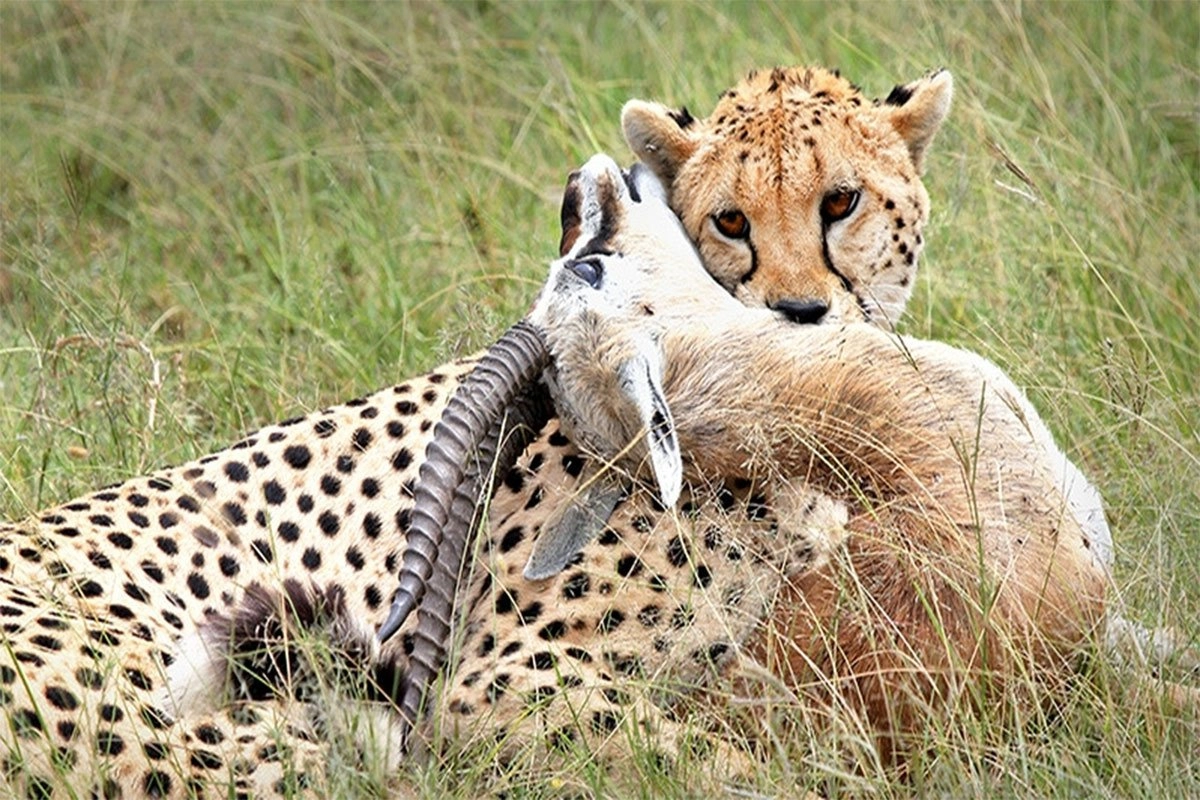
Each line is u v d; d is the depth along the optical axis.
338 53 15.73
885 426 8.75
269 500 9.47
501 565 9.15
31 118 16.16
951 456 8.70
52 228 14.26
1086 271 12.12
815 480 8.84
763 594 8.76
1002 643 8.34
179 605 9.12
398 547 9.27
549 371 8.91
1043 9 15.31
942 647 8.46
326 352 12.59
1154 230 12.62
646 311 8.94
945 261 12.48
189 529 9.33
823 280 10.40
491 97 15.75
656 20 16.56
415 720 8.38
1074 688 8.55
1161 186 13.73
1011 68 14.63
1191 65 15.09
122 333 12.10
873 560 8.68
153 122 16.09
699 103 14.78
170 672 8.20
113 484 9.89
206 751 8.12
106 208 15.44
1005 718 8.38
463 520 8.55
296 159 14.96
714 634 8.78
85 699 8.09
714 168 10.66
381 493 9.38
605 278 8.95
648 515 8.98
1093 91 14.63
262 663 8.32
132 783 7.91
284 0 16.95
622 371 8.66
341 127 15.69
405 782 8.20
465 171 14.43
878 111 10.97
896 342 8.90
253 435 9.68
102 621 8.66
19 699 7.92
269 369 12.30
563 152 14.66
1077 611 8.56
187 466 9.61
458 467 8.42
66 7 17.42
